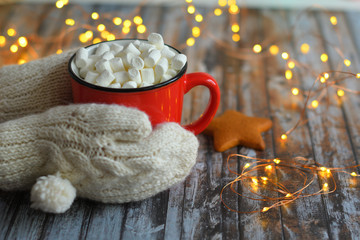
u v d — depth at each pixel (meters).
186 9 0.75
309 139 0.46
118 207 0.38
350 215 0.38
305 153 0.44
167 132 0.37
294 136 0.46
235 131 0.45
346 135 0.46
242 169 0.42
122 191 0.37
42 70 0.42
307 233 0.36
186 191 0.39
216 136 0.45
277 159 0.42
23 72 0.42
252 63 0.60
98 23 0.68
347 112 0.50
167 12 0.73
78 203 0.38
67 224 0.36
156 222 0.37
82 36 0.62
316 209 0.38
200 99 0.52
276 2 0.78
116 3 0.75
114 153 0.35
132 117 0.35
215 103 0.41
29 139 0.36
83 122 0.35
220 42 0.65
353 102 0.52
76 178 0.36
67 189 0.34
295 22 0.72
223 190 0.40
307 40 0.66
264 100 0.52
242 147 0.45
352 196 0.39
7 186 0.37
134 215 0.37
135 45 0.40
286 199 0.39
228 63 0.60
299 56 0.61
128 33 0.65
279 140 0.46
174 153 0.36
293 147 0.45
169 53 0.39
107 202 0.37
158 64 0.37
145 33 0.66
